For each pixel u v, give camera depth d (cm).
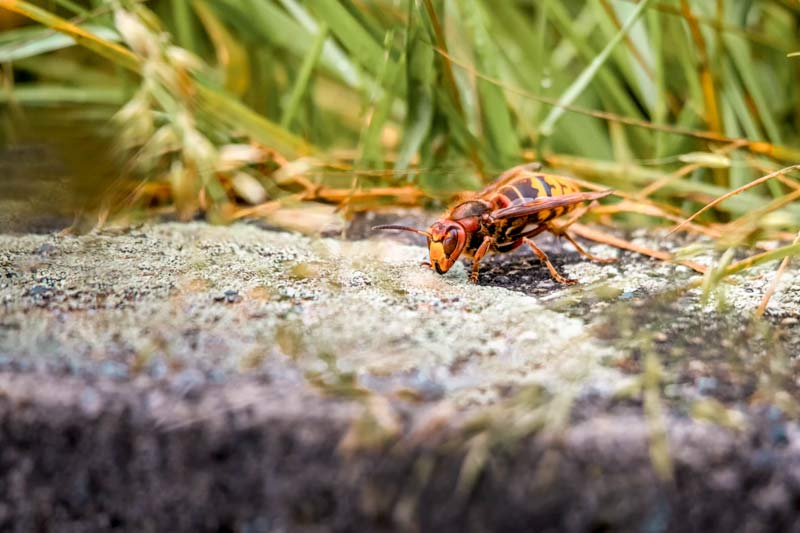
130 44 35
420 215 36
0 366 29
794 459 28
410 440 28
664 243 35
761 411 28
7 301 31
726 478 27
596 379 29
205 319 30
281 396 28
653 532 27
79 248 33
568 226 34
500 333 30
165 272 32
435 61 36
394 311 31
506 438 28
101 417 28
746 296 32
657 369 29
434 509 28
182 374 29
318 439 28
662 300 31
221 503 28
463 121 36
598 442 28
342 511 28
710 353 30
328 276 32
